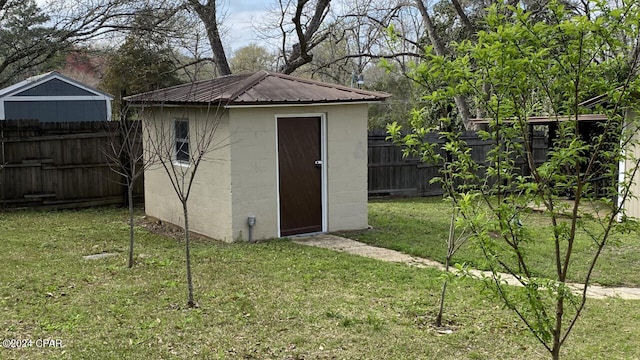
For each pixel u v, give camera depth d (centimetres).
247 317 609
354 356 519
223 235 1034
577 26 371
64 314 606
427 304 664
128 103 1159
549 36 388
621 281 789
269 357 513
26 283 715
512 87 397
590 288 759
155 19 1553
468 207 415
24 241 995
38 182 1391
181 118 1123
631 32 375
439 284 739
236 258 867
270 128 1029
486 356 527
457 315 629
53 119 2267
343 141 1107
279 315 614
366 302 665
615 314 650
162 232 1142
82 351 516
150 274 770
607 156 402
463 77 410
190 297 643
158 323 585
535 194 411
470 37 2209
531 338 569
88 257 880
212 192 1053
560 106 422
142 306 637
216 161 1033
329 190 1098
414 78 428
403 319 612
